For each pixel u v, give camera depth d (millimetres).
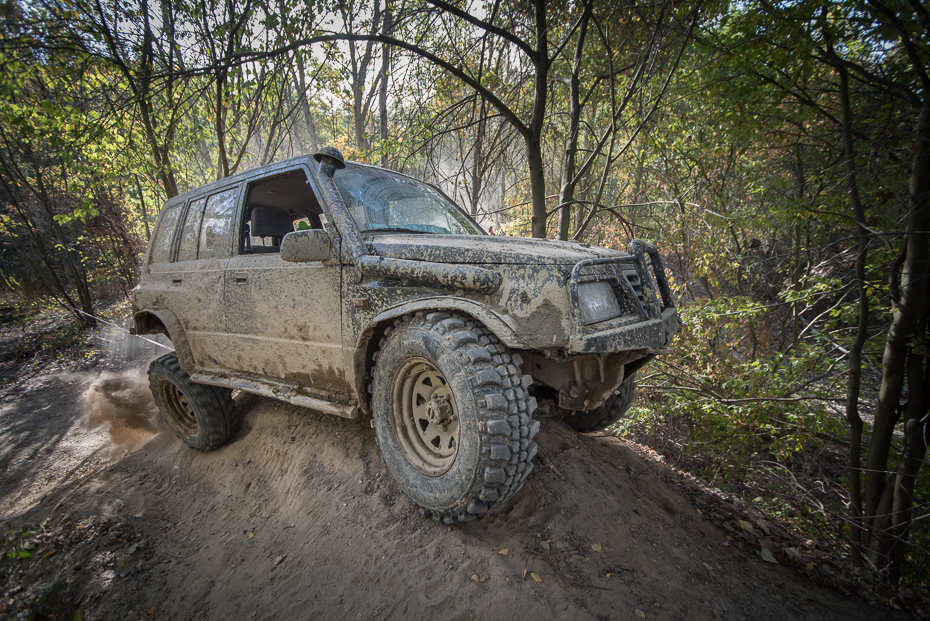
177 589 2258
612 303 2328
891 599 2906
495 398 1960
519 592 1947
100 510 3012
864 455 4387
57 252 10492
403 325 2355
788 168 6293
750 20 3992
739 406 4320
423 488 2256
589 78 7180
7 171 8930
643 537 2535
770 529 3242
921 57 3406
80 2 4676
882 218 3900
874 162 3918
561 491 2688
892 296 3369
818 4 3564
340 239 2600
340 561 2232
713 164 7082
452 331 2137
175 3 5359
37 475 3914
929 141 3066
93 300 11750
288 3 5008
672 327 2615
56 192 9734
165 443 4086
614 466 3311
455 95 7684
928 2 3320
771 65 4133
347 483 2748
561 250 2434
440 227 3252
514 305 2074
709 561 2566
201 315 3451
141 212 10727
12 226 10766
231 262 3209
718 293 7434
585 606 1944
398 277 2369
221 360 3414
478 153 7590
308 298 2742
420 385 2455
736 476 4328
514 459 1979
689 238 6887
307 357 2816
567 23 6398
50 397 6121
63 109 5039
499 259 2162
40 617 2148
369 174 3273
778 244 7008
